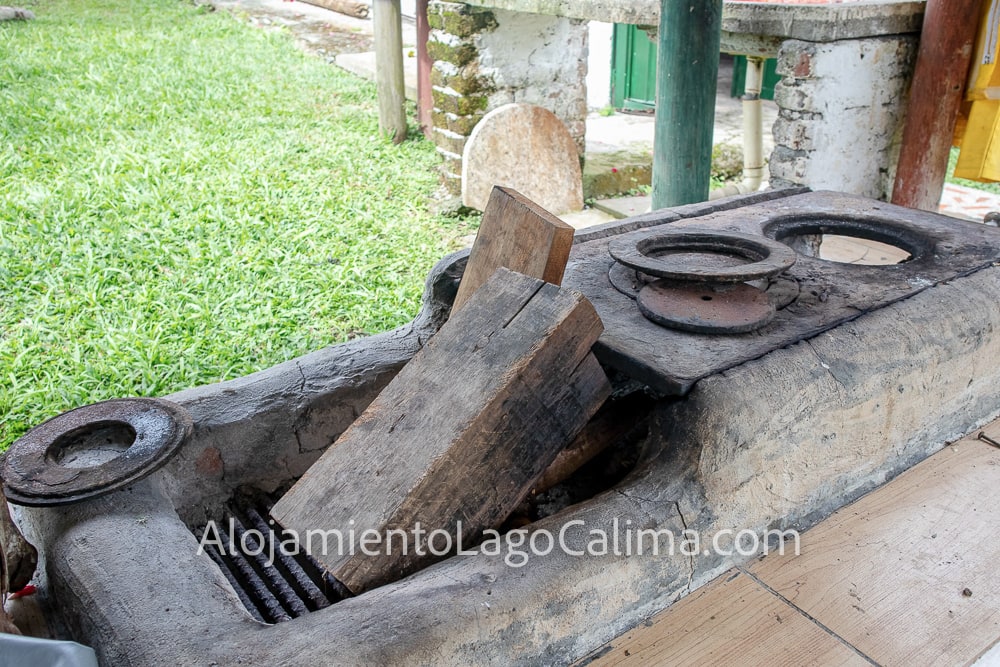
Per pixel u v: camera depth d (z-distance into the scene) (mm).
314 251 5371
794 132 4559
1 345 4145
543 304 2195
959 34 4324
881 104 4668
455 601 1812
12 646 1503
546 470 2357
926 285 2799
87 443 2447
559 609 1940
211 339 4246
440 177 6895
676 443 2244
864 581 2289
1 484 2041
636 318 2588
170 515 2217
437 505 2035
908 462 2775
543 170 6598
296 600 2213
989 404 3006
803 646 2078
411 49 11203
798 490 2449
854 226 3445
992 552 2387
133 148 6906
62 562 2018
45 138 6977
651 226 3496
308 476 2186
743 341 2422
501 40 6492
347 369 2840
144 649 1709
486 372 2123
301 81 9617
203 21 13023
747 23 4594
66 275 4871
